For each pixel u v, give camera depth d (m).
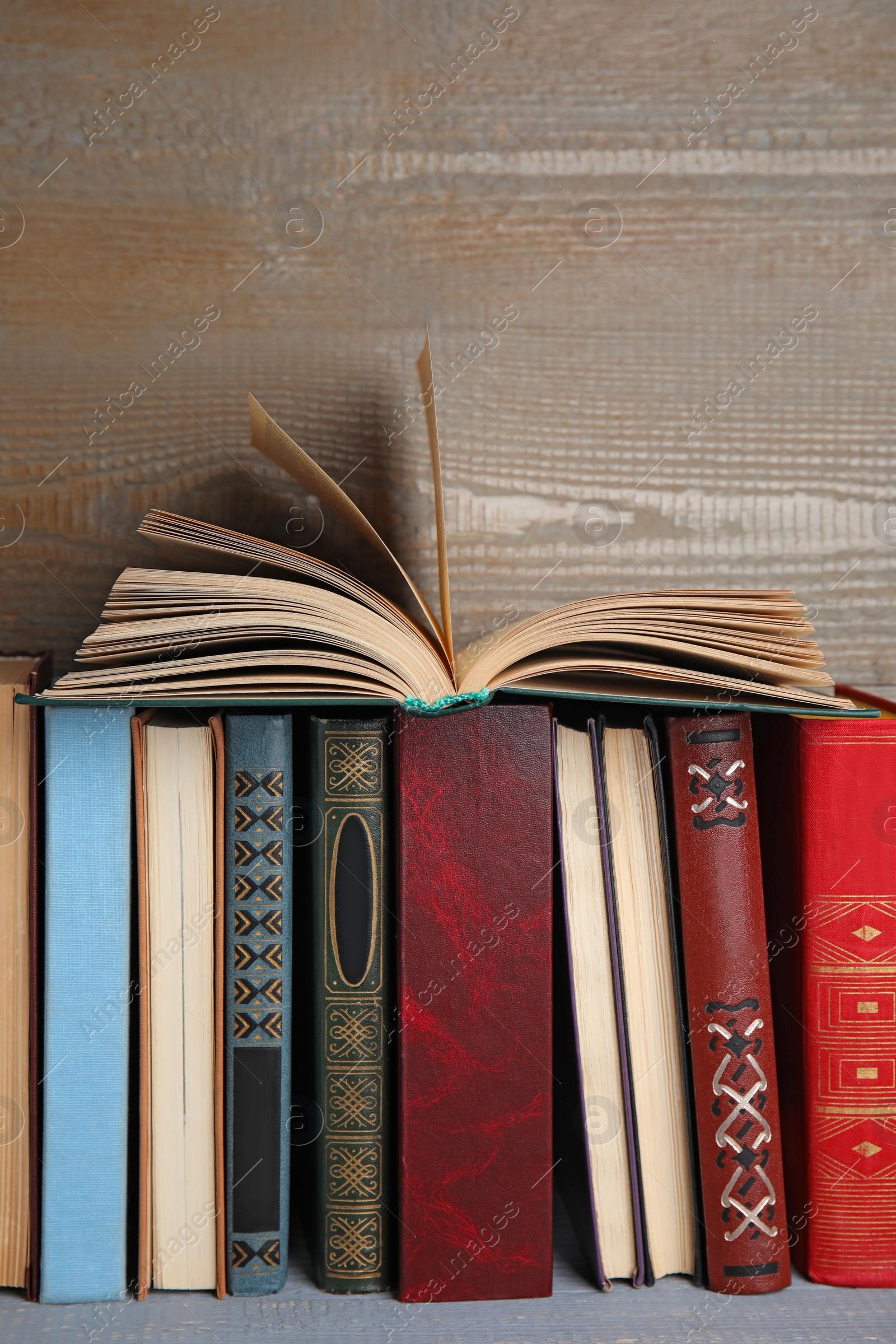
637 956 0.70
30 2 0.85
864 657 0.94
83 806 0.66
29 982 0.68
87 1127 0.67
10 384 0.87
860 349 0.93
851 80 0.91
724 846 0.68
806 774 0.69
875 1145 0.70
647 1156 0.70
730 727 0.69
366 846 0.67
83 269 0.87
